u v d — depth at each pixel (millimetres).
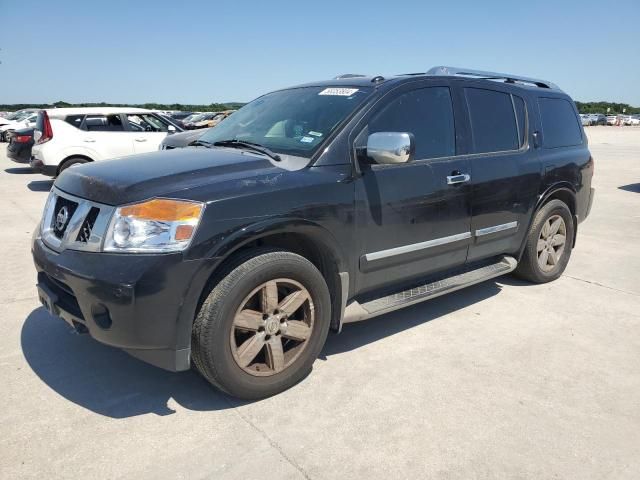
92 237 2734
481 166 4164
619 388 3250
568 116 5387
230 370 2861
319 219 3113
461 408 3000
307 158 3254
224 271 2820
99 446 2605
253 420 2852
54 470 2428
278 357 3051
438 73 4500
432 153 3861
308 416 2896
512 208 4516
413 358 3592
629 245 6785
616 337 3986
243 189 2867
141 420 2830
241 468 2471
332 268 3311
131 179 2850
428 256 3879
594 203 9883
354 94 3684
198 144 4066
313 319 3186
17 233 6848
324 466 2496
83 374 3293
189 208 2686
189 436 2699
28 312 4211
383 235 3514
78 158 10445
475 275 4348
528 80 5215
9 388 3113
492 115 4430
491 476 2453
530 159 4668
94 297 2639
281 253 2975
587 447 2674
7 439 2643
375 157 3195
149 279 2580
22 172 14148
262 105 4266
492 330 4078
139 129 11086
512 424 2854
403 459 2557
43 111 10328
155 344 2684
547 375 3391
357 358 3578
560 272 5316
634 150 23469
